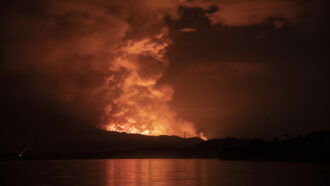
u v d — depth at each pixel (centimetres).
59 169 9088
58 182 5434
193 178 5831
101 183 5197
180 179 5678
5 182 5588
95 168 9331
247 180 5400
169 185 4828
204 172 7194
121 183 5166
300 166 9094
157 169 8462
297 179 5472
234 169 8119
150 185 4847
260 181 5228
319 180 5278
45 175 6988
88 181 5512
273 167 8781
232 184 4866
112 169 8706
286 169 7881
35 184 5200
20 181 5741
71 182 5397
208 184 4894
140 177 6150
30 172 8050
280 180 5347
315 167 8556
